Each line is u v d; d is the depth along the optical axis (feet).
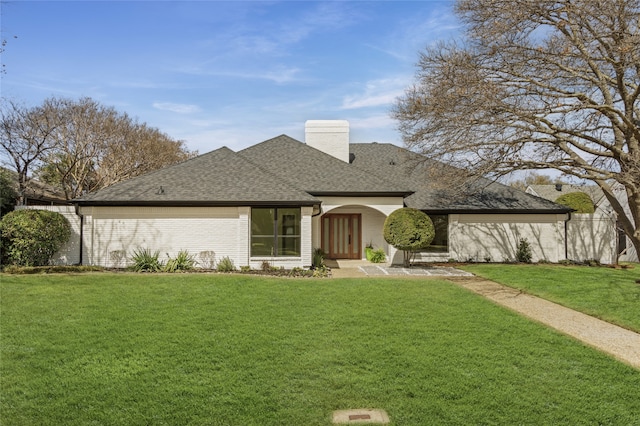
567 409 16.96
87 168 104.73
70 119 98.53
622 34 38.96
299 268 54.13
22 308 32.04
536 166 51.11
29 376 19.51
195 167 61.46
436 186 60.03
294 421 15.76
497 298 38.14
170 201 53.62
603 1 38.04
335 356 22.49
